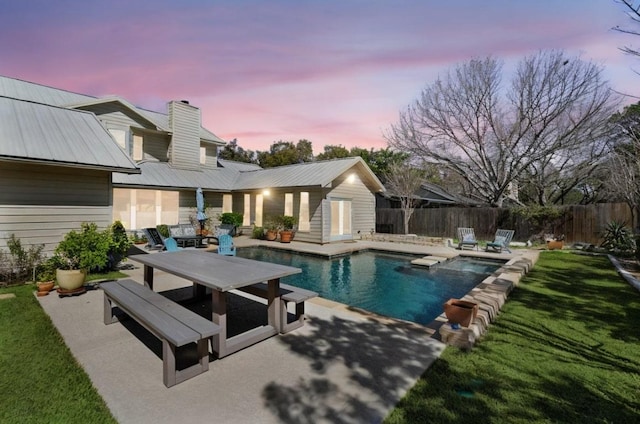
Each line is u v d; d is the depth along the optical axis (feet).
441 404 8.54
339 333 13.33
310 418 7.97
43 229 23.35
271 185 47.24
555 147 48.34
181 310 11.27
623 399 8.89
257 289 14.52
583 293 19.88
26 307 16.16
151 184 42.42
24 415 8.01
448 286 26.37
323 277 29.50
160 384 9.46
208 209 51.78
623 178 33.35
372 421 7.86
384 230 62.39
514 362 10.91
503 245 37.50
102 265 22.40
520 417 8.05
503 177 54.19
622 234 36.70
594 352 11.77
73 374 9.91
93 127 29.48
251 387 9.32
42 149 22.97
